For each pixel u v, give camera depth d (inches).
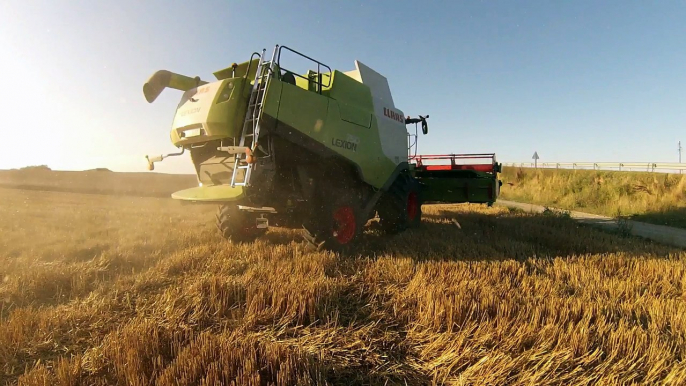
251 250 241.6
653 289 177.3
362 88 287.7
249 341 114.8
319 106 240.4
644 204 575.8
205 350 102.3
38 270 188.7
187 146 246.1
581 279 185.3
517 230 347.6
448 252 238.8
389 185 311.7
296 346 116.1
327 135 244.2
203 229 346.9
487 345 115.6
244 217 278.8
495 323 128.9
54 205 667.4
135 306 153.6
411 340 124.4
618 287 172.9
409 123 387.9
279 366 101.3
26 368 103.8
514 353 111.0
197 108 223.8
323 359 109.3
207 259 221.9
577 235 333.1
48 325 131.3
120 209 600.1
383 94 323.6
